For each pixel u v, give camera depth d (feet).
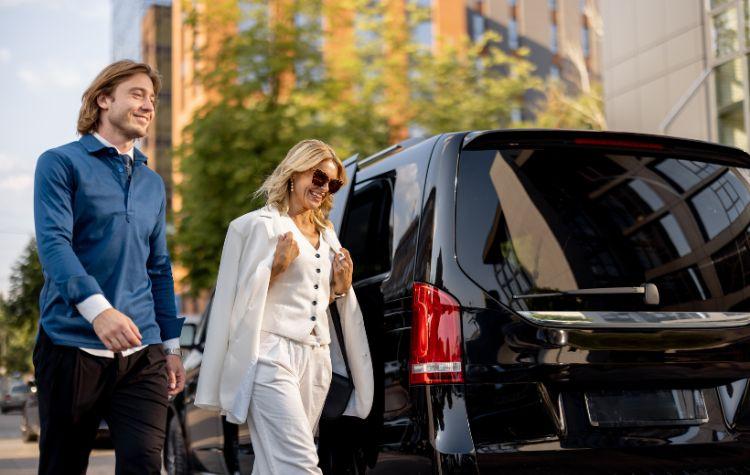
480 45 100.58
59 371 11.85
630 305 13.25
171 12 197.16
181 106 179.01
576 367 12.68
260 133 81.05
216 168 81.25
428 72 94.38
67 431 12.09
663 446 13.03
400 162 14.70
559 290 12.95
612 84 66.69
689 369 13.33
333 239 14.71
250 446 19.48
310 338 13.94
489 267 12.81
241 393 13.47
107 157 12.47
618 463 12.76
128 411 12.18
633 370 12.96
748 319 13.99
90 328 11.91
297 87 87.30
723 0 54.80
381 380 13.70
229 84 84.69
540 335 12.61
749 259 14.55
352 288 14.73
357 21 91.97
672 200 14.26
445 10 165.58
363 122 86.74
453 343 12.53
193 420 23.91
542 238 13.20
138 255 12.56
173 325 13.32
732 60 54.29
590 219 13.53
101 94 12.60
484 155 13.38
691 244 14.10
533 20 198.08
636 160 14.29
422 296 12.87
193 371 24.23
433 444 12.35
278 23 86.89
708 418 13.42
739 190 14.94
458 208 13.03
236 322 13.78
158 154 208.85
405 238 13.70
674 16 59.47
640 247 13.70
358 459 14.14
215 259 83.76
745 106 53.11
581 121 111.55
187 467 24.85
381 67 91.56
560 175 13.67
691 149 14.71
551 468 12.46
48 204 11.87
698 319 13.58
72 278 11.30
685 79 58.65
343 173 14.74
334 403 14.19
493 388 12.44
